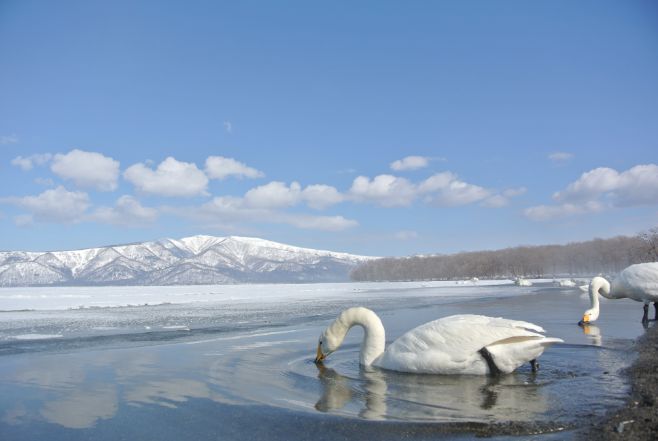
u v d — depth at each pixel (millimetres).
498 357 7918
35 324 18125
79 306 28391
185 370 9141
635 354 9859
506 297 32594
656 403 6172
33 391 7598
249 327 16578
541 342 7891
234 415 6164
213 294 47094
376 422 5750
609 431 5195
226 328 16312
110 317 20938
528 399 6664
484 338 8047
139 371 9086
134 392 7457
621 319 16531
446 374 8328
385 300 32312
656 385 7102
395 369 8734
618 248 129875
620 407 6125
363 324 9383
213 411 6367
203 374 8750
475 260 161000
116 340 13523
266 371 8945
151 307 27547
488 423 5637
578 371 8398
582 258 143625
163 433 5562
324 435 5379
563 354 9984
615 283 15859
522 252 155500
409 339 8789
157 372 8977
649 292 15109
